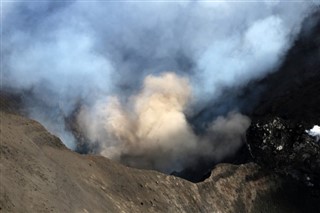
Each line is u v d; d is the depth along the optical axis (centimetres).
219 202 7588
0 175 4050
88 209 4950
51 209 4200
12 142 4891
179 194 7094
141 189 6600
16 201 3875
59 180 4953
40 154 5256
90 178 5934
